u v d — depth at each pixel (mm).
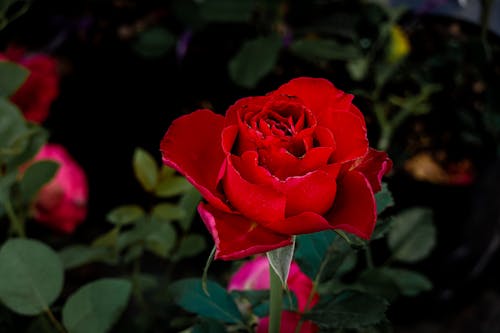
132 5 1067
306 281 606
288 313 583
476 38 895
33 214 773
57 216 788
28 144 651
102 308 561
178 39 976
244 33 997
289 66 1010
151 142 1096
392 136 1082
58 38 1052
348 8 951
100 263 906
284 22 912
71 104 1082
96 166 1127
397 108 1064
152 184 660
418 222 714
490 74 989
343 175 488
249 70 797
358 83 982
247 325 580
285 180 468
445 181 1117
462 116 1038
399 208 1077
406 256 707
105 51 1064
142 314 669
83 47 1068
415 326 1193
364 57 964
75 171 799
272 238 482
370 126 1011
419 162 1136
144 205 1138
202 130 497
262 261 617
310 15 906
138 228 668
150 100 1070
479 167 1127
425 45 1058
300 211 479
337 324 552
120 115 1086
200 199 662
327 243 587
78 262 660
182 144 494
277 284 519
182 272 1081
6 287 557
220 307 580
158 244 673
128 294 566
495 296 1259
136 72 1062
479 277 1199
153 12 1066
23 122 631
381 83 961
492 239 1150
